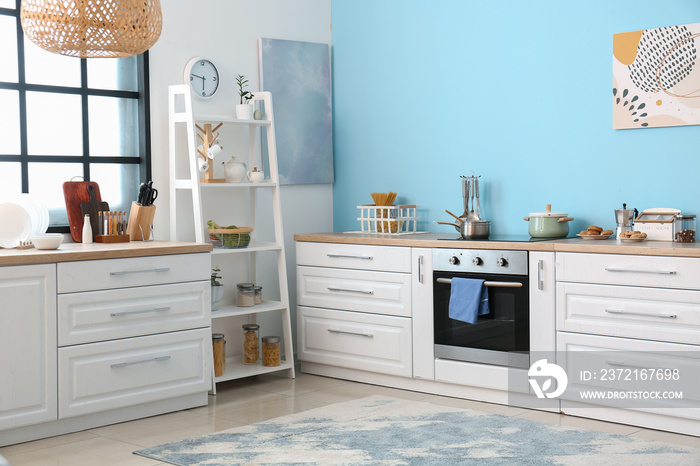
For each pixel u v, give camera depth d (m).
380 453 3.26
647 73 4.09
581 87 4.35
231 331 4.91
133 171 4.59
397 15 5.12
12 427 3.44
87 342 3.66
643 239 3.88
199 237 4.35
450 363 4.24
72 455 3.33
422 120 5.03
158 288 3.92
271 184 4.72
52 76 4.29
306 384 4.63
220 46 4.86
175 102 4.60
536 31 4.50
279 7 5.17
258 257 5.04
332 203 5.44
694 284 3.42
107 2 2.92
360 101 5.34
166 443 3.47
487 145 4.74
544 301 3.89
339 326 4.71
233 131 4.93
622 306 3.64
